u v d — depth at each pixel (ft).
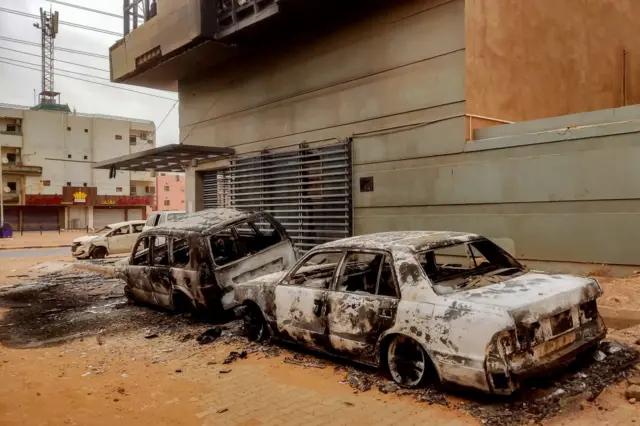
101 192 192.75
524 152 26.66
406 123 32.35
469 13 29.01
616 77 40.34
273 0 36.17
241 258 25.82
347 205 36.35
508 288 14.03
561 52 35.37
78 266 56.70
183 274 25.71
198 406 14.75
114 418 14.19
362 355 15.88
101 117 193.67
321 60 38.68
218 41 42.19
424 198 31.37
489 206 28.19
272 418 13.51
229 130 48.75
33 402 15.78
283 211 42.19
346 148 36.35
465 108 28.94
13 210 176.14
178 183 233.76
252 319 21.26
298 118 40.98
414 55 31.76
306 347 18.49
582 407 12.44
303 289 18.20
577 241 24.84
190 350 20.90
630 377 14.10
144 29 48.03
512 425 11.81
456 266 18.79
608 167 23.70
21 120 177.47
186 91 54.75
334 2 35.01
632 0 42.50
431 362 14.01
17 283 46.73
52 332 26.22
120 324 26.89
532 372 12.23
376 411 13.39
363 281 19.01
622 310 18.92
